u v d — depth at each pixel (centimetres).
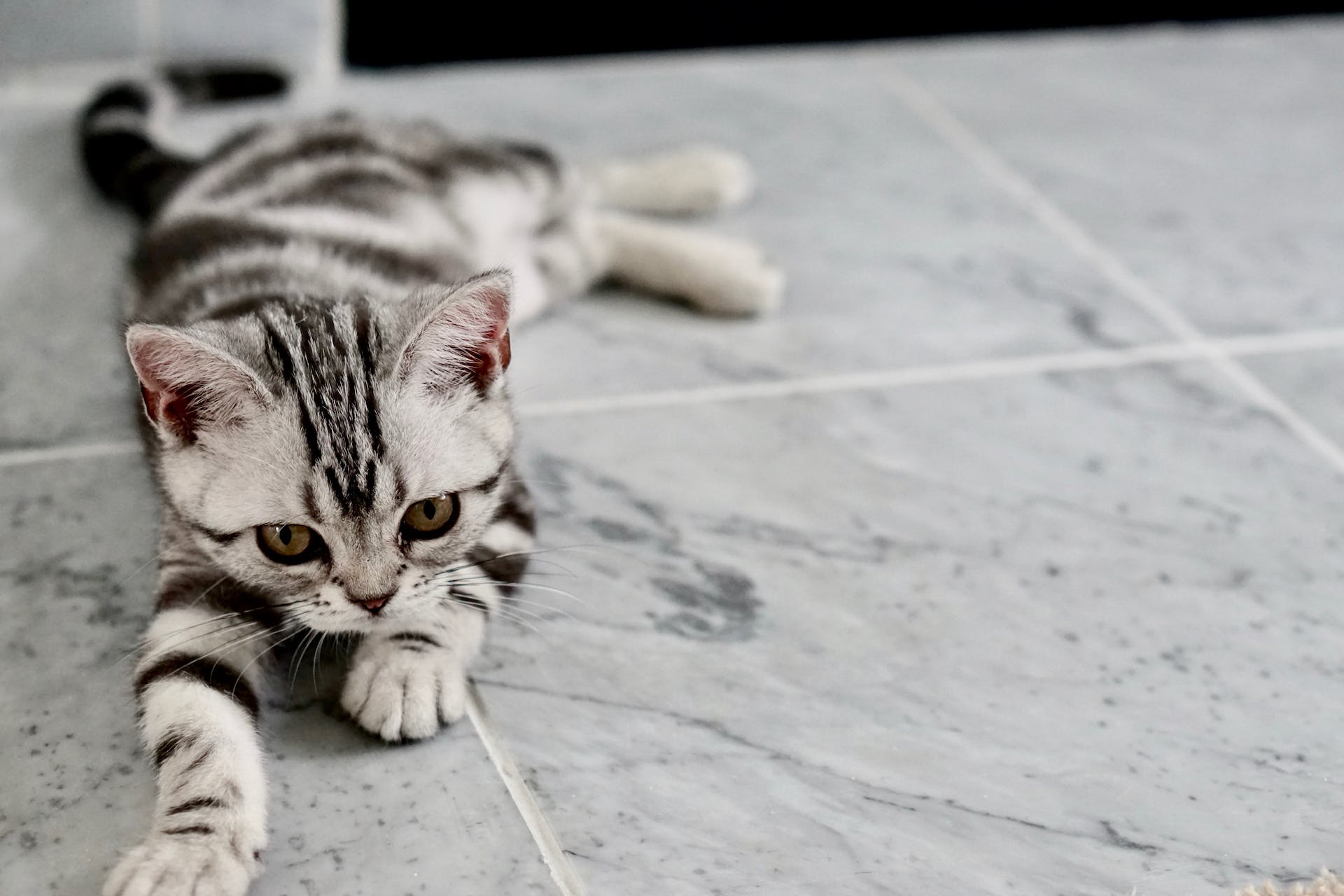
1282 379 86
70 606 72
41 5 98
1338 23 129
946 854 66
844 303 89
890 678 72
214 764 66
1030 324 88
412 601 69
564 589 74
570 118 103
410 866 65
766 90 109
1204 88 114
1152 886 66
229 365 67
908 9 123
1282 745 70
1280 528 78
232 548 69
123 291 84
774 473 79
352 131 88
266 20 102
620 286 90
